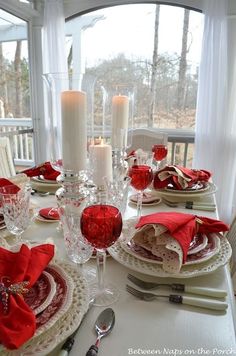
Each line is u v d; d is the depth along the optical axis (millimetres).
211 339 498
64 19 2996
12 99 3334
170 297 596
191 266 681
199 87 2703
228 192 2830
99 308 568
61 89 903
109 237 569
